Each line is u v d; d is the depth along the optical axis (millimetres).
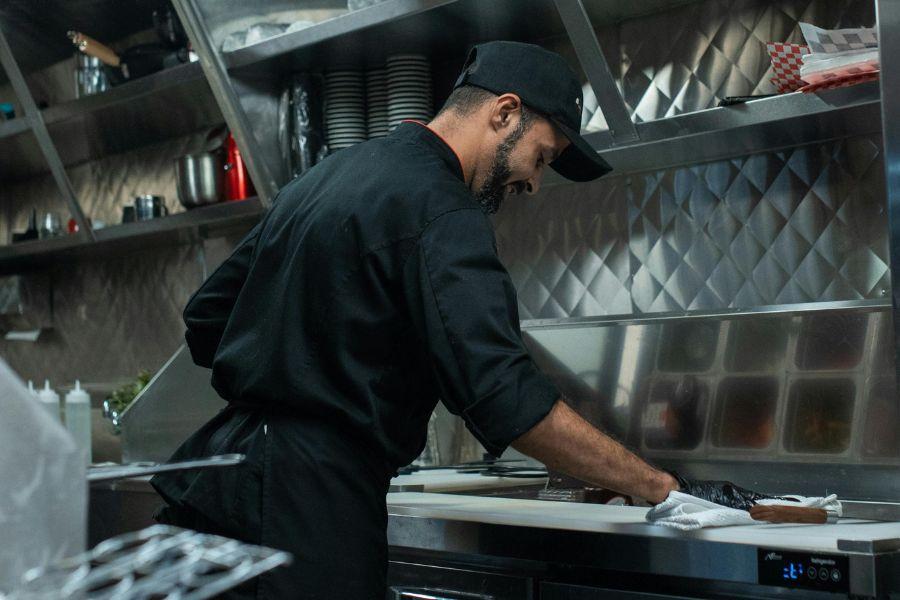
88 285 3986
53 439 698
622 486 1549
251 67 2957
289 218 1562
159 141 3734
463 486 2283
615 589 1597
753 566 1416
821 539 1367
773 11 2371
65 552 696
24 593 570
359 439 1492
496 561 1797
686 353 2227
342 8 2863
